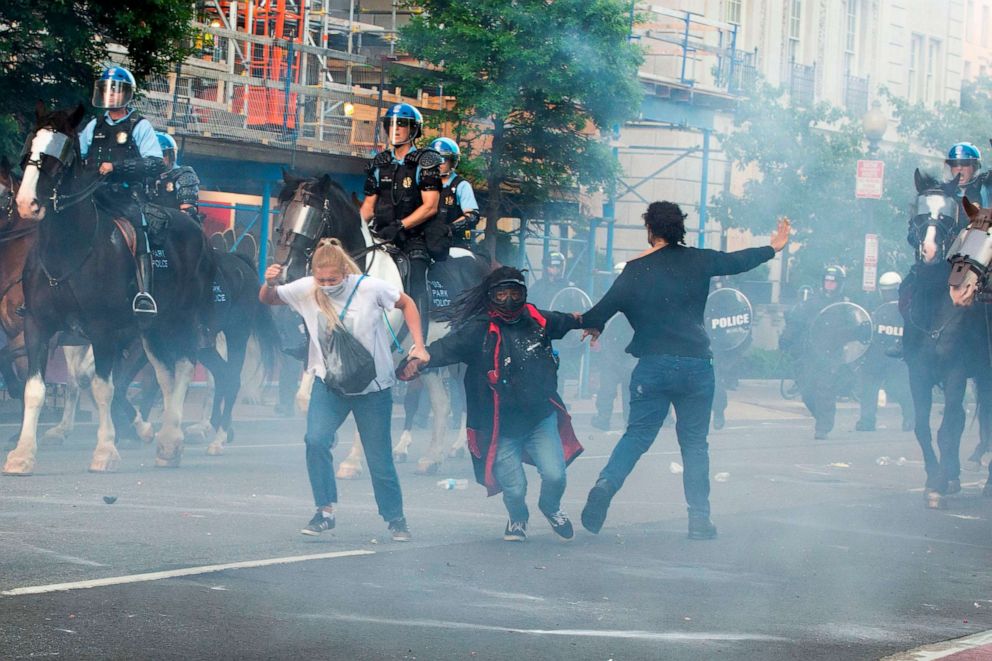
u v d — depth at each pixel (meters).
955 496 14.59
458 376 15.88
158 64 18.62
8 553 9.06
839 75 38.88
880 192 25.31
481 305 10.18
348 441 18.30
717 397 22.52
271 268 9.81
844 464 17.30
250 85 23.53
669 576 9.41
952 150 14.23
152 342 14.06
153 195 14.25
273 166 23.62
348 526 10.77
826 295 21.34
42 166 12.16
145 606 7.83
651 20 29.58
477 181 25.09
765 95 32.31
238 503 11.73
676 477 15.19
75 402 15.65
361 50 31.72
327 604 8.11
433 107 26.78
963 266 12.37
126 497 11.73
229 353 16.20
